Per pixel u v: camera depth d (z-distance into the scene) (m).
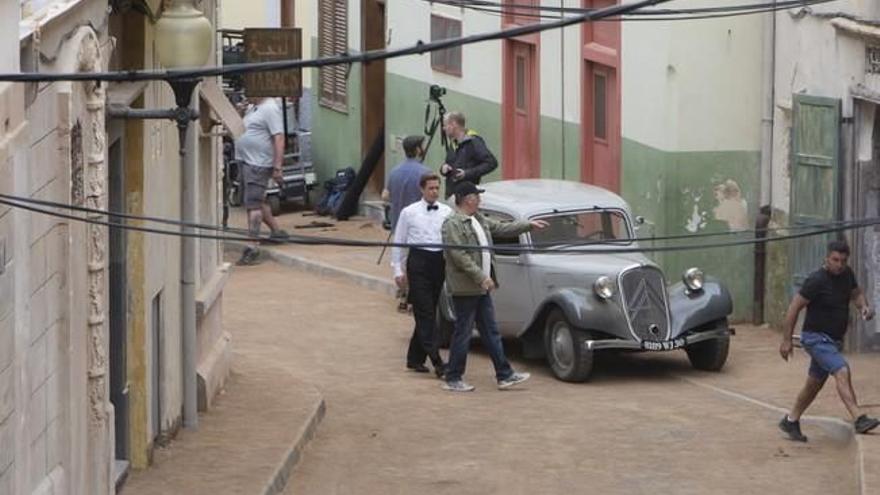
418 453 18.12
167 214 17.00
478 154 24.95
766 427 19.00
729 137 24.92
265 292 28.19
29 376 11.80
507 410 19.98
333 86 38.16
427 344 21.62
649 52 25.33
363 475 17.28
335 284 29.02
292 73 18.33
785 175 24.36
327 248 32.00
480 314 20.95
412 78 34.00
